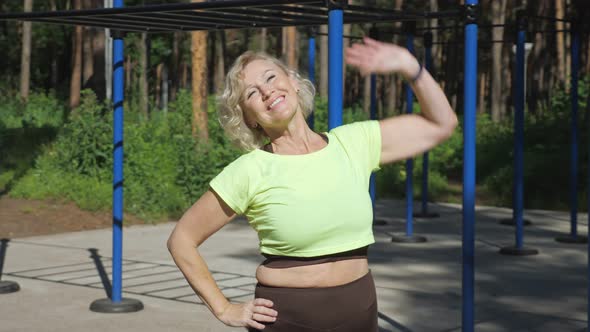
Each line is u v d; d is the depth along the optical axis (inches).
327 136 109.0
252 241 427.5
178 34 1611.7
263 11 235.1
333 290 103.2
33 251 387.5
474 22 186.1
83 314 258.5
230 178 104.3
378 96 1951.3
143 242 421.1
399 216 556.1
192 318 254.4
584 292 300.8
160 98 1971.0
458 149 904.3
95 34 797.2
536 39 1328.7
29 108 1119.6
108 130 563.2
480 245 421.4
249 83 105.1
